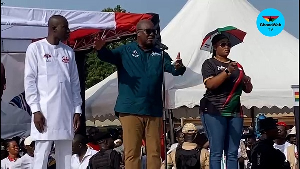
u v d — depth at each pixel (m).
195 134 6.71
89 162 6.58
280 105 8.44
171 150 7.04
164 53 5.49
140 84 5.20
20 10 7.69
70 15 8.17
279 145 8.51
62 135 4.68
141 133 5.25
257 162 5.96
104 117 10.89
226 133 5.20
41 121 4.58
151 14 8.65
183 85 8.45
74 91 4.86
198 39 9.96
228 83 5.14
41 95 4.64
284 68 9.41
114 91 10.30
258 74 9.09
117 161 6.48
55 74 4.68
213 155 5.11
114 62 5.29
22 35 9.09
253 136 11.25
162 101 5.38
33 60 4.62
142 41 5.29
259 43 10.00
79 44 9.62
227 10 10.76
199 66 9.07
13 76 10.07
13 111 10.26
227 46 5.24
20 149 9.09
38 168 4.66
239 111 5.21
